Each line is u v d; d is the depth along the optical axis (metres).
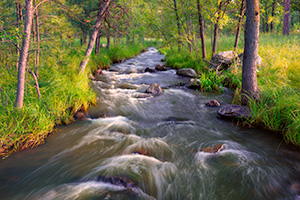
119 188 2.93
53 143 4.28
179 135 4.71
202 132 4.85
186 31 11.94
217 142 4.35
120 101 7.11
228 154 3.86
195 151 4.00
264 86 6.34
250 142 4.32
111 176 3.13
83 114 5.75
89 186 2.98
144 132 4.89
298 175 3.26
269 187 3.02
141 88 8.91
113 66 15.03
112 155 3.83
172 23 12.38
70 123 5.25
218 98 7.30
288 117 4.45
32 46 5.39
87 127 5.05
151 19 12.37
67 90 6.08
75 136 4.59
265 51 10.13
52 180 3.14
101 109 6.29
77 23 16.06
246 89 5.72
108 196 2.77
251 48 5.45
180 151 4.00
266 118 4.84
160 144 4.28
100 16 8.17
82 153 3.91
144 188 2.96
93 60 13.08
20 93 4.30
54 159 3.71
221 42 15.64
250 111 5.29
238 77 8.26
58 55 5.95
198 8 10.84
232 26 11.22
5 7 7.03
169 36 12.98
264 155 3.82
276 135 4.57
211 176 3.25
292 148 4.05
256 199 2.81
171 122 5.46
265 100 5.43
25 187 2.99
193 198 2.83
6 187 2.99
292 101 4.79
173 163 3.60
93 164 3.53
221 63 9.07
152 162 3.60
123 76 11.40
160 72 12.34
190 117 5.77
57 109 5.23
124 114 6.00
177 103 6.92
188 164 3.57
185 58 13.66
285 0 18.50
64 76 6.88
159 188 2.99
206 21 12.18
